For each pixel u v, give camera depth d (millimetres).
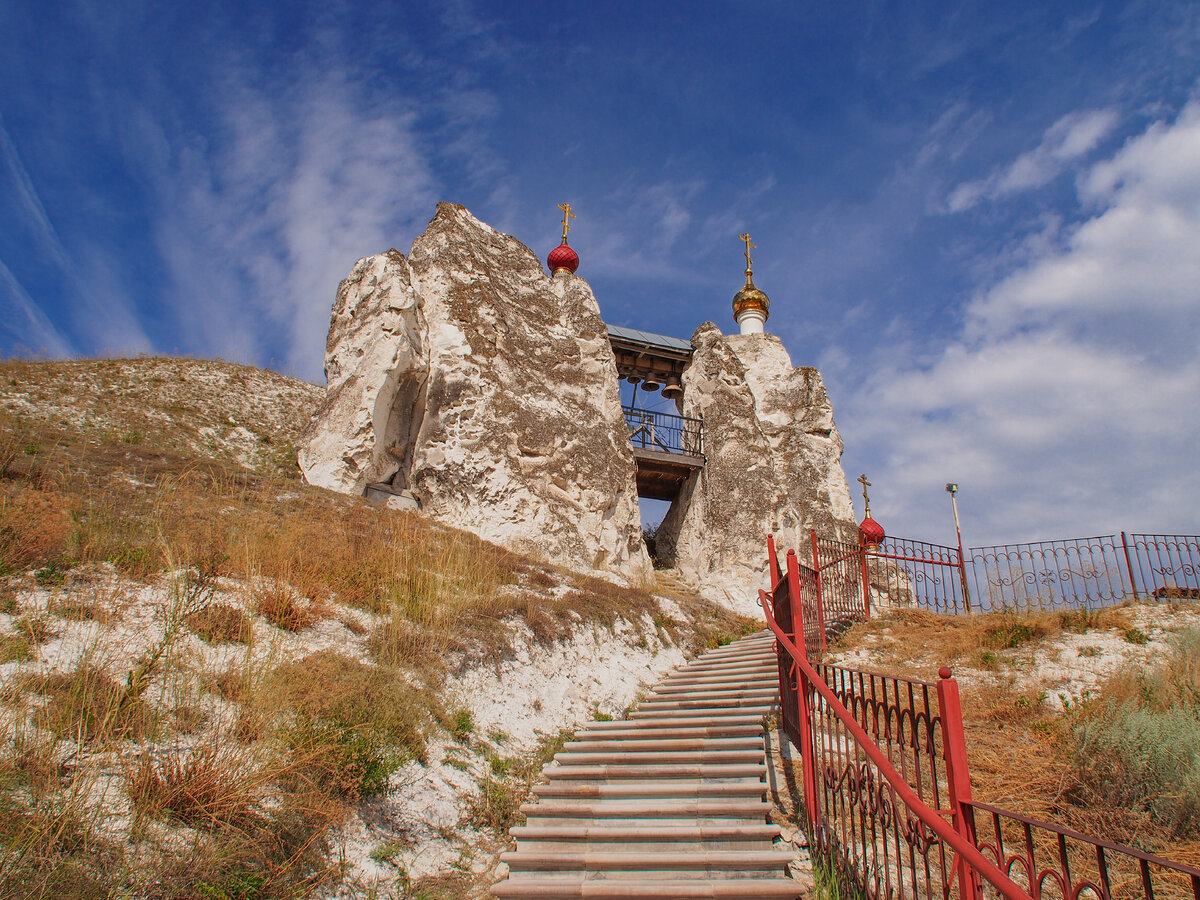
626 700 10617
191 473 11867
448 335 17828
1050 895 5414
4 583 6613
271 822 5137
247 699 6070
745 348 25266
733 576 20359
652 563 20938
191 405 22125
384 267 17828
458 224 20234
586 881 5484
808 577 10953
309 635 7859
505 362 18578
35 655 5719
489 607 10273
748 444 22328
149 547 8016
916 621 13984
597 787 6961
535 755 8141
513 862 5762
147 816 4598
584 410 19891
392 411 17125
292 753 5688
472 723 7934
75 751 4875
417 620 9086
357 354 17094
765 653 12523
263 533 9516
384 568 9969
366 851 5586
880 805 4508
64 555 7367
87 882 4016
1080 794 6551
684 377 25109
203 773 4938
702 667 12375
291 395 25672
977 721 8789
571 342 20781
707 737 8281
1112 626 11359
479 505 16344
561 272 24641
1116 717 7125
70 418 18406
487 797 6984
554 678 9969
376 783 6121
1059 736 7621
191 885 4352
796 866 5777
